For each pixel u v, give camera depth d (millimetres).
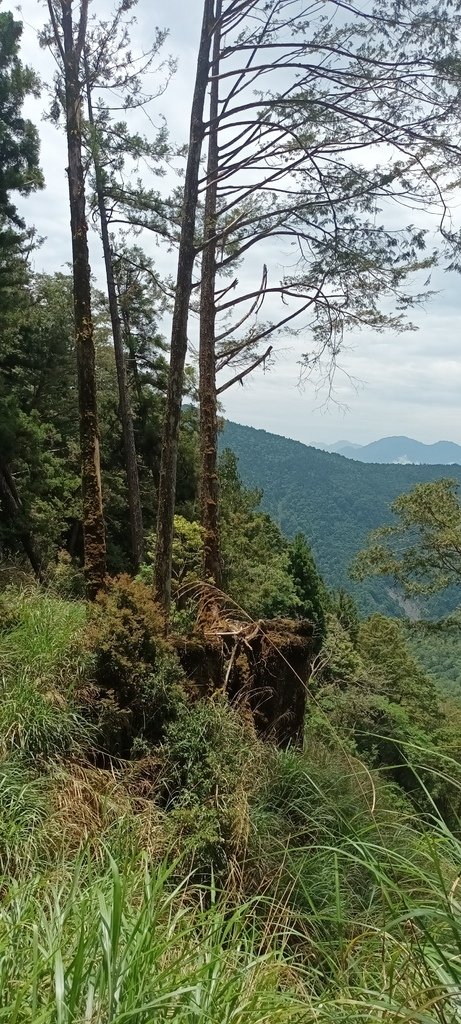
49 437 16078
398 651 22000
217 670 5719
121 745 4535
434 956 1796
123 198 12719
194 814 3768
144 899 2221
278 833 3963
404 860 2094
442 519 18969
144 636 4980
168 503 6633
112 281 15914
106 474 18328
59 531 14531
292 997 2133
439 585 19594
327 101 6754
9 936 1975
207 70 6750
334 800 4266
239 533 17719
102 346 22812
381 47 6168
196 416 21812
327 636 13766
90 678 4723
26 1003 1755
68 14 6910
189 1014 1765
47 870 2908
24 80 11266
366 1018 1783
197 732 4480
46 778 3660
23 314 14102
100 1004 1670
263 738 5473
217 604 7129
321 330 8453
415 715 18641
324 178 7207
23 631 5066
